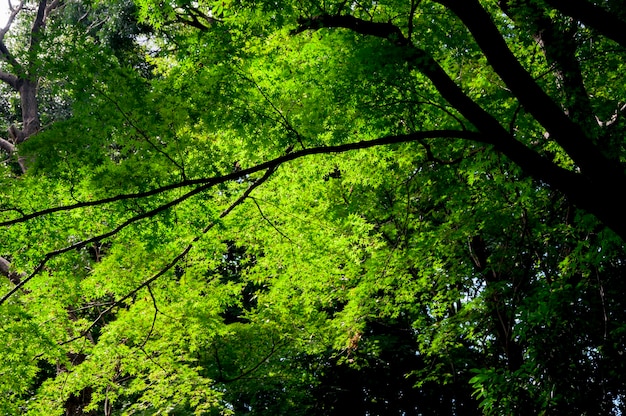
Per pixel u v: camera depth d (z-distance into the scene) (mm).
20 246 5926
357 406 15883
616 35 4055
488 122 4750
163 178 5348
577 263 6641
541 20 5660
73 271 7715
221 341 11219
